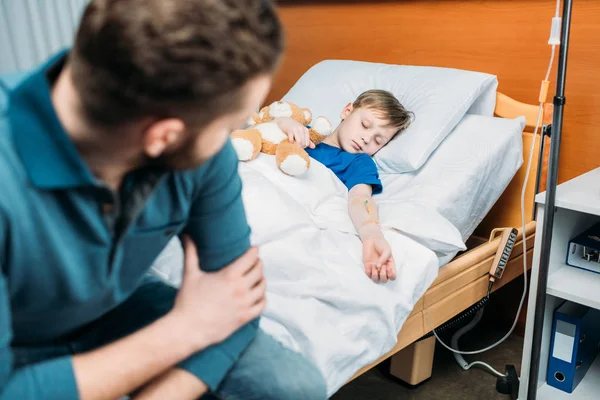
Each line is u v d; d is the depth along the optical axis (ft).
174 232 2.28
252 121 5.21
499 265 4.51
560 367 4.54
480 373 5.11
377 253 3.70
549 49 5.08
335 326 3.30
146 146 1.74
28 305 1.94
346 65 6.19
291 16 7.26
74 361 1.97
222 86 1.61
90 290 2.01
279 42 1.72
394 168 4.97
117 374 2.01
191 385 2.30
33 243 1.73
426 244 4.00
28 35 8.16
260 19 1.64
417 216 4.10
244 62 1.61
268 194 3.63
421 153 4.82
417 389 4.87
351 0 6.56
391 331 3.44
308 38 7.14
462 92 5.13
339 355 3.20
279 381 2.49
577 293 4.06
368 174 4.65
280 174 4.23
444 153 4.94
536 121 5.11
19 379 1.84
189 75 1.55
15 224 1.66
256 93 1.78
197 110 1.65
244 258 2.48
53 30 8.17
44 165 1.66
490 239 4.82
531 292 4.37
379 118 4.91
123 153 1.81
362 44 6.60
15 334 2.17
